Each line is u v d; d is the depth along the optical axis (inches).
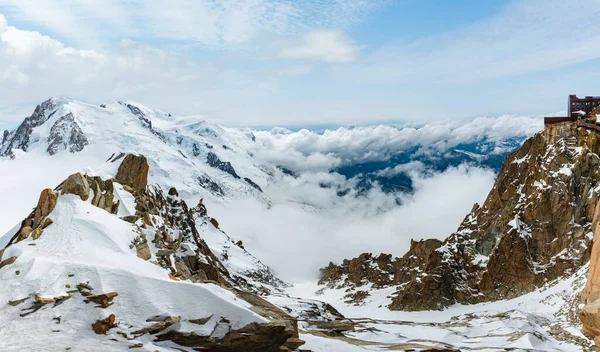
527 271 5467.5
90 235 2245.3
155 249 2615.7
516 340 3203.7
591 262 1450.5
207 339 1801.2
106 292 1863.9
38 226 2301.9
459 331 3602.4
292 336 2004.2
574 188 5575.8
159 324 1797.5
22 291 1851.6
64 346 1651.1
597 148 5605.3
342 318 4190.5
